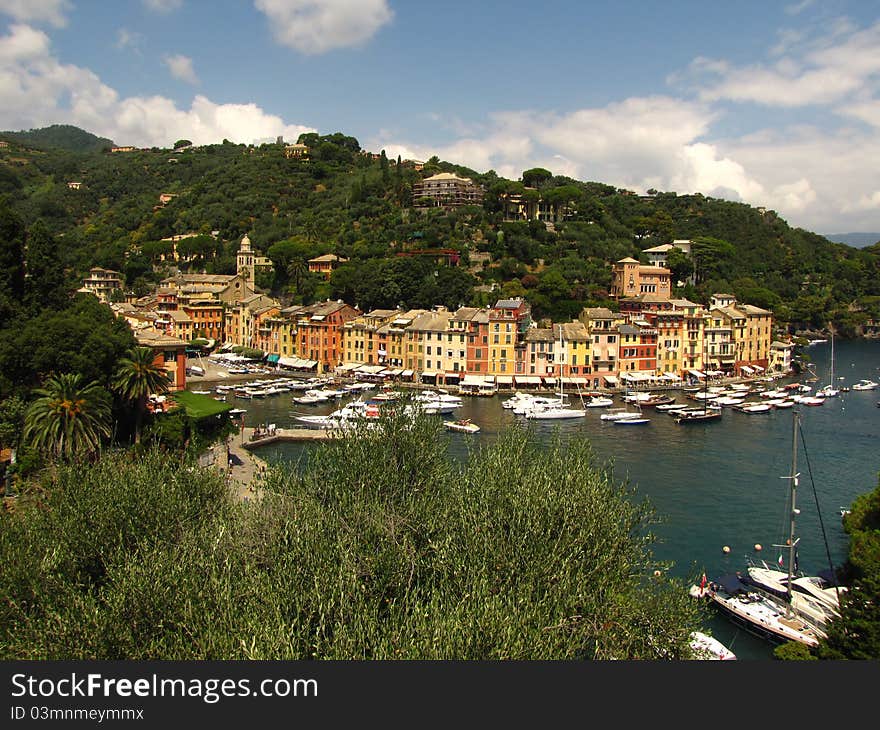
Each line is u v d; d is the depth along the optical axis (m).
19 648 33.69
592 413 149.50
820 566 71.31
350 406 142.62
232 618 34.91
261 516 46.66
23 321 95.12
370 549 43.12
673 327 193.12
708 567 70.38
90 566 44.53
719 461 110.94
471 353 180.25
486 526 44.53
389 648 33.56
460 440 120.94
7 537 42.56
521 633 34.53
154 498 49.12
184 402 116.31
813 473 104.56
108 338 92.56
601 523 47.97
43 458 71.75
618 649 38.84
